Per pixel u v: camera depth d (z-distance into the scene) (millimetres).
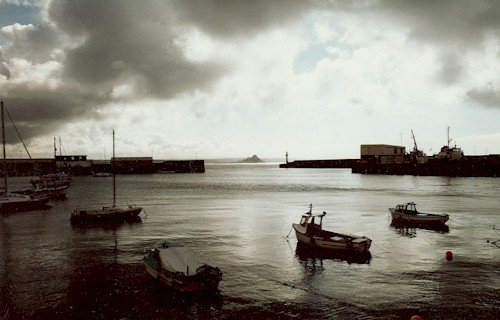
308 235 32344
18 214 54812
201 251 31703
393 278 24094
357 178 148250
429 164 148750
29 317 18828
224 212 56344
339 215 52188
